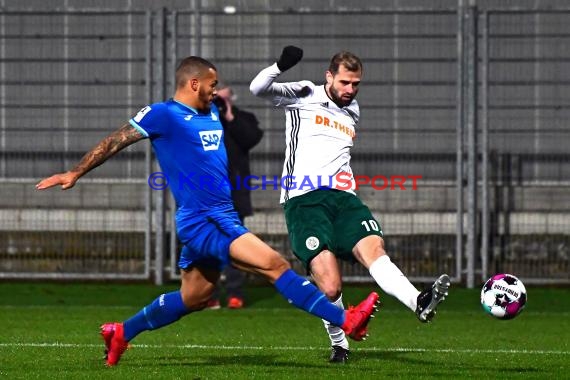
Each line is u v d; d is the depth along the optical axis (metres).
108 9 40.47
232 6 41.59
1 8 41.50
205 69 21.00
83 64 41.38
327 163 23.23
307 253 22.25
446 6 41.06
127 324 22.11
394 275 21.22
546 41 39.97
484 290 21.56
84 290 39.91
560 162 40.09
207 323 32.16
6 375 21.12
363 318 20.38
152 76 40.72
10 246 41.53
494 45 40.16
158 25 40.12
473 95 39.56
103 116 41.38
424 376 21.19
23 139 41.66
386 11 39.72
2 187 41.66
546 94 40.03
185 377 20.80
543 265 40.12
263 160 40.75
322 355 24.88
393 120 40.53
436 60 40.25
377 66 40.50
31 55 41.56
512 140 40.25
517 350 26.28
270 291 40.19
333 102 23.55
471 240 39.66
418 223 40.53
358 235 22.25
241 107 40.81
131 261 41.31
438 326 31.97
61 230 41.44
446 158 40.38
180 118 20.84
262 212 40.72
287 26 40.56
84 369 21.98
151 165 40.44
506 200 40.25
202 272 21.41
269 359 24.02
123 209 41.34
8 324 31.50
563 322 33.12
